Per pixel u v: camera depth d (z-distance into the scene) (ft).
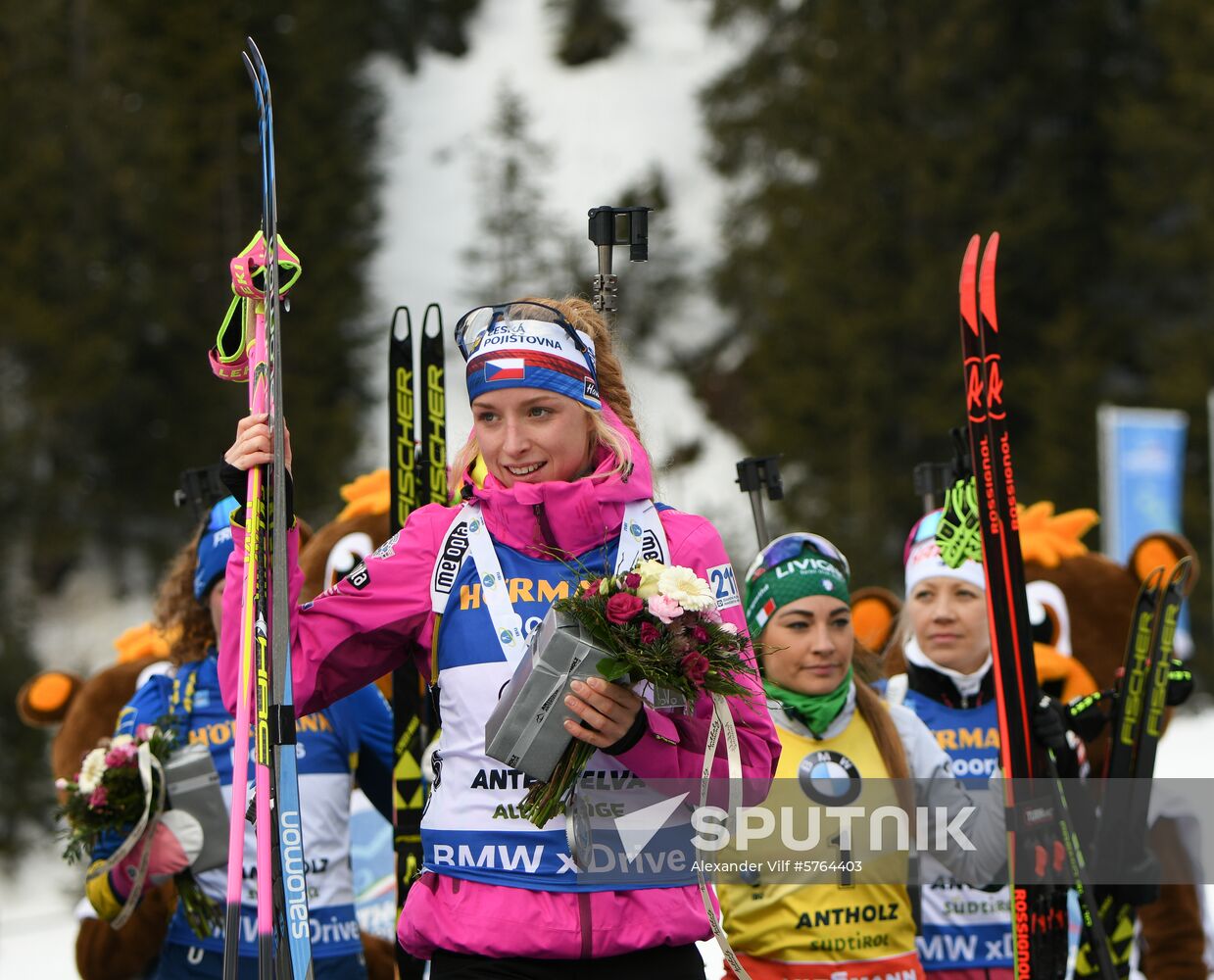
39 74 369.91
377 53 563.89
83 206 369.71
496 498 31.30
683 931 30.83
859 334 373.20
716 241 472.03
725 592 31.96
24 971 146.72
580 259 469.98
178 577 50.70
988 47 390.83
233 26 400.06
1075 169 403.13
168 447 368.27
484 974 30.45
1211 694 322.34
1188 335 364.58
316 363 390.63
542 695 29.27
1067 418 358.23
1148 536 71.41
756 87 419.54
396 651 32.94
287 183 402.31
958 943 52.49
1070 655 70.49
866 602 70.79
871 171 386.11
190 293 381.40
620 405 34.01
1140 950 60.95
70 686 68.44
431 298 478.18
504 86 503.20
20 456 341.41
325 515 365.40
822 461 368.27
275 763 29.76
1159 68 408.26
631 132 543.80
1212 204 371.15
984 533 42.63
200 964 47.65
